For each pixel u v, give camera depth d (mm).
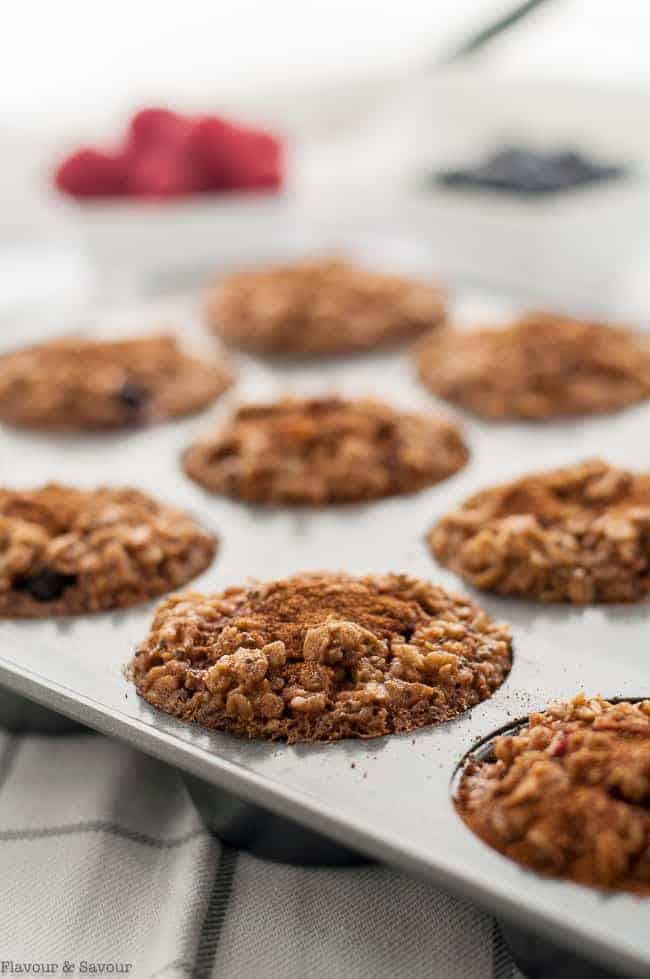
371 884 360
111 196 615
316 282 585
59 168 614
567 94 657
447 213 597
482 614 393
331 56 769
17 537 413
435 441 477
